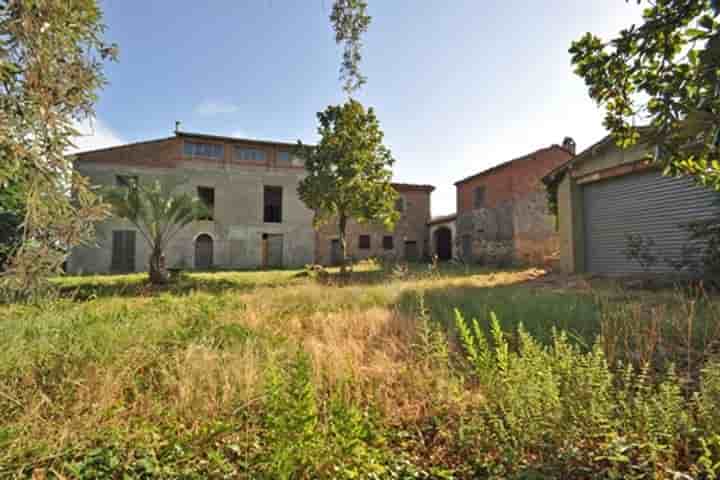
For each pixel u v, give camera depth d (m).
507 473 1.48
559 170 10.33
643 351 2.74
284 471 1.36
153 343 3.21
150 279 11.20
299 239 21.52
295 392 1.64
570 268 9.93
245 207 20.34
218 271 17.02
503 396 1.83
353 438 1.54
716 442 1.39
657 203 7.82
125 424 1.96
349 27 3.22
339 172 12.48
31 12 2.05
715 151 1.98
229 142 20.11
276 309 5.29
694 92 1.88
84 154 17.08
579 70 2.54
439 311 4.53
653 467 1.32
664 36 2.10
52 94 2.22
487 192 18.86
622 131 2.56
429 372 2.45
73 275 15.01
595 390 1.65
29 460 1.59
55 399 2.19
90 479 1.52
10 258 2.34
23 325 3.23
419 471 1.57
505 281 8.40
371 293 6.28
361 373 2.58
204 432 1.83
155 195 11.69
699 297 4.82
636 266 8.29
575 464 1.42
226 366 2.60
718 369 1.86
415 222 25.06
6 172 2.11
